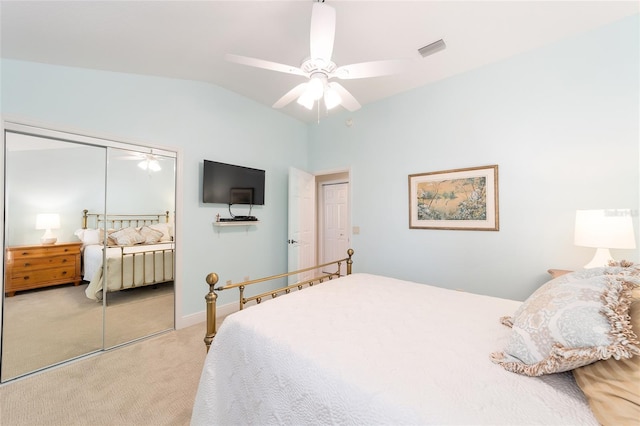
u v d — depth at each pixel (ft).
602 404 2.24
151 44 6.64
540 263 7.61
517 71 7.93
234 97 10.69
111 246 7.82
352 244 11.91
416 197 9.98
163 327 8.71
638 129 6.34
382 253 10.95
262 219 11.84
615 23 6.57
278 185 12.55
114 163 7.81
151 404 5.31
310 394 2.96
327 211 16.97
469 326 4.18
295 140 13.38
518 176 7.93
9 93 6.08
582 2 5.92
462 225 8.93
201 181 9.62
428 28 6.60
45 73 6.56
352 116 12.04
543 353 2.85
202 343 7.86
